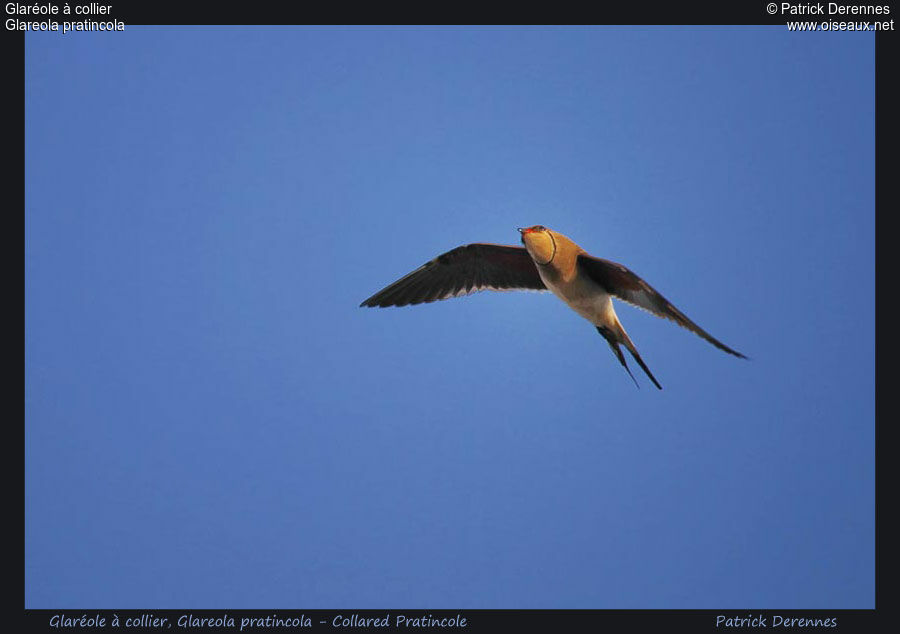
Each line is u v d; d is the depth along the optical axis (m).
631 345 13.84
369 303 16.08
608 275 13.32
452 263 15.71
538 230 13.34
